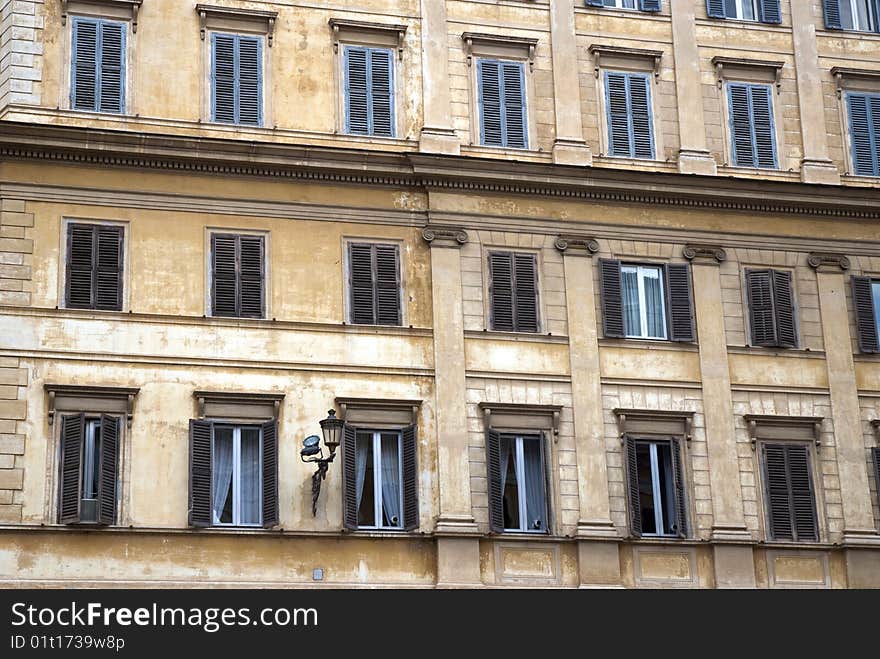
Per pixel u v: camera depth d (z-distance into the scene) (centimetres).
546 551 3177
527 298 3309
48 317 3058
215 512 3053
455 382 3216
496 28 3469
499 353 3259
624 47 3525
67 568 2941
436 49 3422
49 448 2992
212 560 3011
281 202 3234
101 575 2952
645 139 3491
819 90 3622
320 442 3114
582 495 3212
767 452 3341
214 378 3103
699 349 3366
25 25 3216
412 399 3181
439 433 3180
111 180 3158
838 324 3462
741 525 3275
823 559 3309
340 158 3256
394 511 3142
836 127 3619
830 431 3391
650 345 3344
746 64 3581
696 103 3534
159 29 3281
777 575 3278
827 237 3512
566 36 3500
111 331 3078
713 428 3325
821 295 3475
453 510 3139
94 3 3259
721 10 3616
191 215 3184
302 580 3044
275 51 3334
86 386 3027
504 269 3312
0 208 3095
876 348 3462
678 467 3288
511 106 3434
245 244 3194
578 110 3456
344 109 3344
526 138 3425
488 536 3141
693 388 3341
